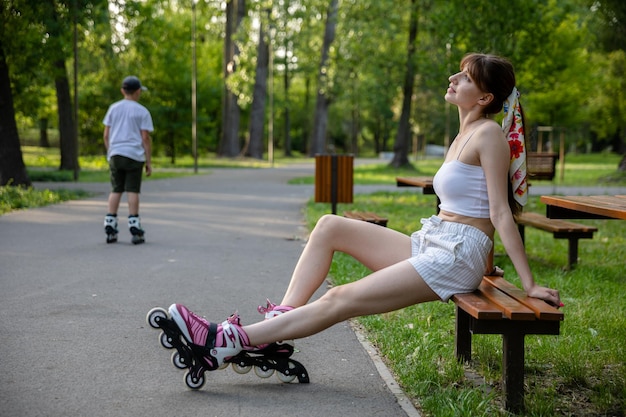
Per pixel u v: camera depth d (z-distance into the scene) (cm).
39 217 1143
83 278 656
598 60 3512
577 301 584
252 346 360
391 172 3080
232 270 712
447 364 405
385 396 361
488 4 2203
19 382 370
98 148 3944
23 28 1644
